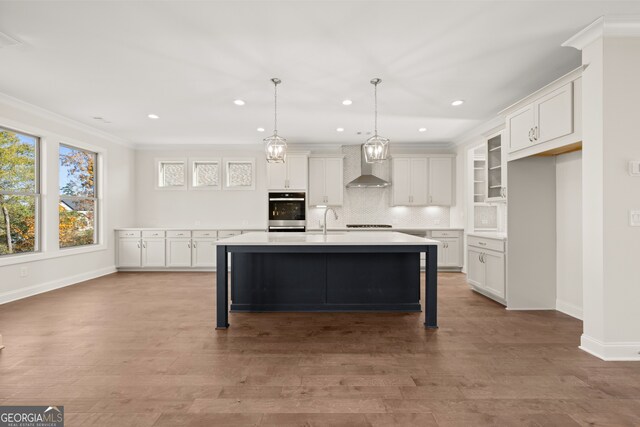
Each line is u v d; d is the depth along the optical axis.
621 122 2.50
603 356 2.53
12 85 3.77
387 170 7.07
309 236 3.84
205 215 7.09
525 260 3.90
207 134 6.11
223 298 3.25
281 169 6.64
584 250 2.70
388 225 6.89
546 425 1.76
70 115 4.93
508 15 2.46
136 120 5.20
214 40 2.80
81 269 5.50
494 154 4.76
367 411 1.88
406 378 2.25
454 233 6.41
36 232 4.67
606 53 2.50
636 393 2.06
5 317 3.58
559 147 3.12
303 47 2.92
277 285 3.82
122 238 6.37
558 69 3.37
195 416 1.82
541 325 3.34
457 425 1.75
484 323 3.41
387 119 5.14
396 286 3.83
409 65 3.27
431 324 3.27
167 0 2.28
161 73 3.45
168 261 6.41
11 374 2.29
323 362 2.49
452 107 4.55
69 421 1.78
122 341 2.90
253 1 2.29
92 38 2.77
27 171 4.54
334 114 4.87
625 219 2.52
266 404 1.94
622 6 2.34
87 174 5.77
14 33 2.69
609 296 2.53
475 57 3.11
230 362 2.49
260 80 3.62
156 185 7.03
